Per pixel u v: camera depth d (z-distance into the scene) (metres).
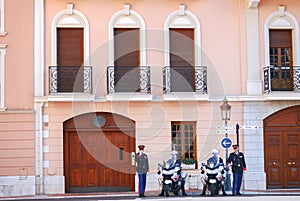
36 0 23.25
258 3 23.91
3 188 22.58
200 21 23.89
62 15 23.38
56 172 22.97
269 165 23.84
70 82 23.08
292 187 23.94
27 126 22.92
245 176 23.53
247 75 23.80
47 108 23.06
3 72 22.98
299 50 24.00
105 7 23.59
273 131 23.92
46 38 23.27
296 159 23.97
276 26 24.08
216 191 20.61
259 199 18.81
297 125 24.00
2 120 22.86
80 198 20.97
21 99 22.98
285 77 23.97
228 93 23.73
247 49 23.86
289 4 24.17
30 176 22.75
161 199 19.05
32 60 23.12
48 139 23.00
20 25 23.17
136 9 23.73
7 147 22.81
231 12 24.02
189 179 23.02
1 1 23.14
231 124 23.69
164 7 23.81
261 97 23.66
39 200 20.75
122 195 21.69
